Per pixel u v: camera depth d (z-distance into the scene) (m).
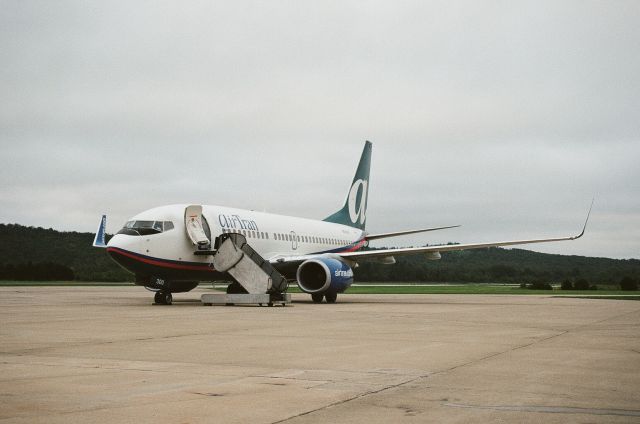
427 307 24.89
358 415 6.00
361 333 13.59
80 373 8.21
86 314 19.19
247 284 25.55
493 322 16.92
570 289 63.19
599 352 10.47
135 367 8.73
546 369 8.67
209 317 18.20
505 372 8.42
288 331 13.98
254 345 11.28
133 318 17.58
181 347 10.94
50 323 15.76
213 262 26.69
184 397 6.75
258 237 31.09
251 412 6.09
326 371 8.45
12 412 6.05
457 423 5.71
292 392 7.04
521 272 110.38
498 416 5.98
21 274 80.00
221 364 9.04
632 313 21.05
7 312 20.05
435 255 31.33
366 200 45.03
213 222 28.00
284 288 25.78
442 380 7.82
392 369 8.64
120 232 25.16
